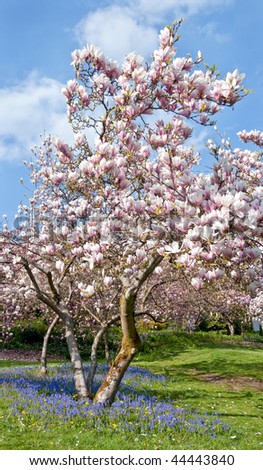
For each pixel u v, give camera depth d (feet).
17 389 35.09
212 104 20.75
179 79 20.63
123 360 30.60
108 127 26.14
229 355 71.67
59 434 24.34
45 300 33.68
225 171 21.43
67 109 24.27
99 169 20.27
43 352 51.03
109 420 27.30
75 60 22.65
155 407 32.99
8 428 24.97
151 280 59.93
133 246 26.09
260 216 17.31
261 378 54.44
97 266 20.71
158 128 21.83
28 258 34.50
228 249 17.89
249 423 32.58
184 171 20.35
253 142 30.94
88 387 33.19
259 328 136.77
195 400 40.32
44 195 50.44
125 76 22.35
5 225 48.19
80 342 79.66
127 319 29.99
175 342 88.53
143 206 21.34
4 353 78.38
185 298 60.85
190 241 18.31
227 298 50.16
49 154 52.39
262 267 24.53
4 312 63.10
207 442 25.66
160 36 21.11
